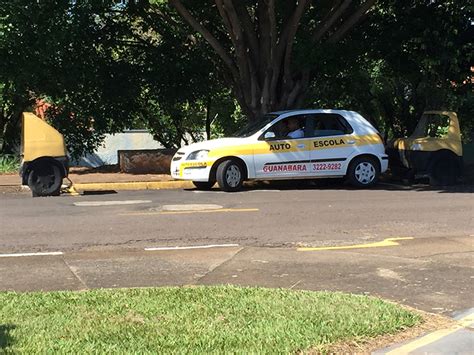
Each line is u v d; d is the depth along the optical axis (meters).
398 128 24.75
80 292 5.68
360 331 4.56
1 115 23.17
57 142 13.53
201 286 5.93
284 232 8.89
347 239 8.40
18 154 22.56
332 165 14.62
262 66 17.83
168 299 5.39
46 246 7.95
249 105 18.11
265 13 17.55
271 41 17.08
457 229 9.12
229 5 16.44
